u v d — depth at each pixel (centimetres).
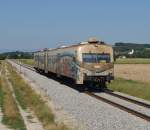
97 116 2081
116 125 1816
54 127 1630
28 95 2914
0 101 2553
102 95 3133
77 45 3544
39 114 1994
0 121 1820
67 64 3941
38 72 7319
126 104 2578
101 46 3459
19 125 1730
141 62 14750
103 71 3438
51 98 2892
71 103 2622
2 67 9869
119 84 3897
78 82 3434
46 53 5872
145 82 4538
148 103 2641
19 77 5381
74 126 1748
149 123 1864
